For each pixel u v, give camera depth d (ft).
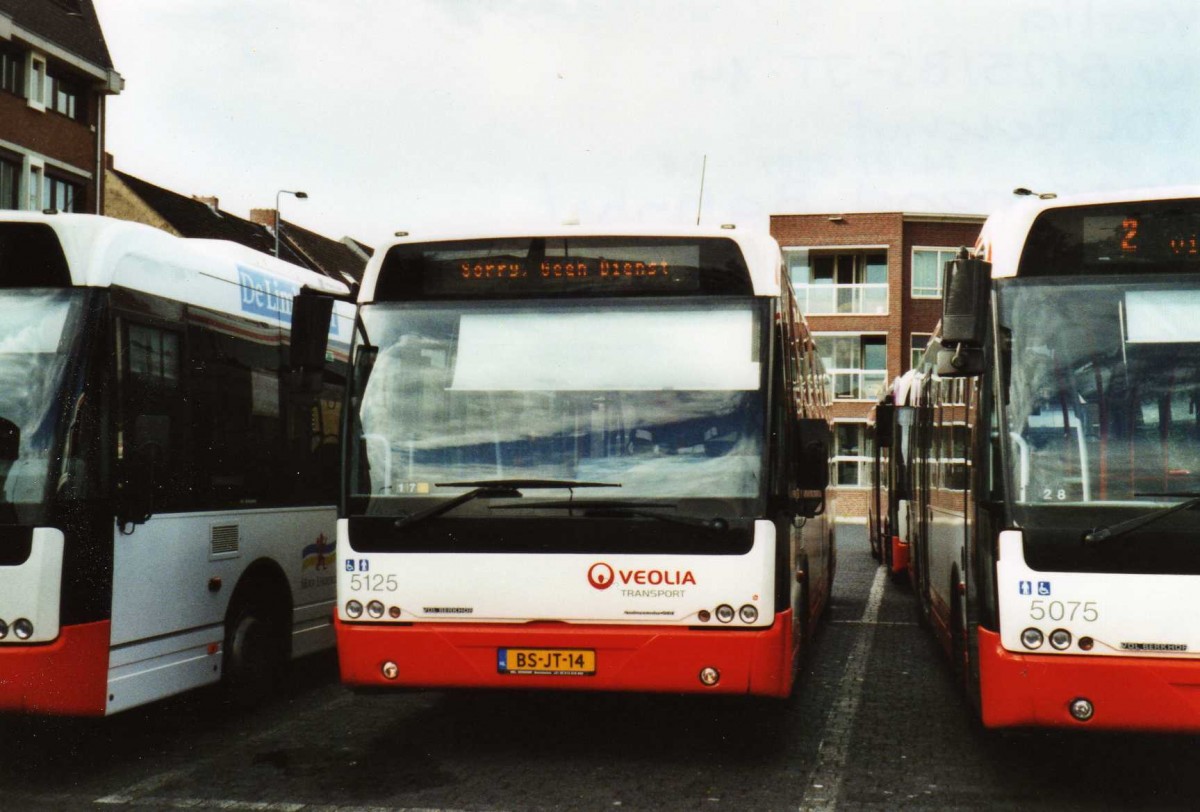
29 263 23.06
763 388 22.85
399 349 23.71
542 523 22.54
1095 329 21.17
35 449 21.99
